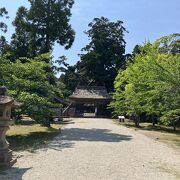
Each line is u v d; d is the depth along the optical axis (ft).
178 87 73.51
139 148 63.31
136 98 116.47
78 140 73.97
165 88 75.10
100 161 48.16
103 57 240.53
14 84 79.41
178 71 74.38
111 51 240.12
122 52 242.17
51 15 180.04
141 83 108.58
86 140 74.33
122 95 137.59
